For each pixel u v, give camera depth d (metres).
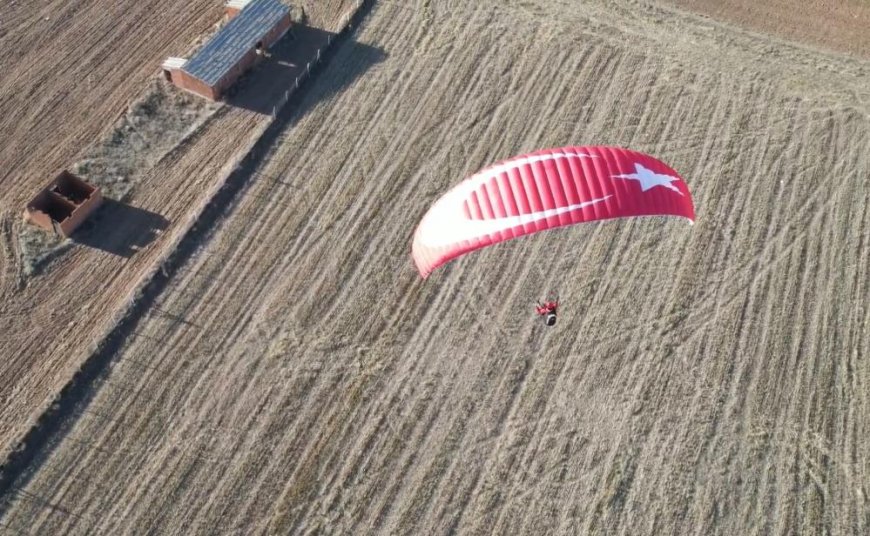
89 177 27.02
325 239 26.23
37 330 23.72
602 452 22.33
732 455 22.50
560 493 21.58
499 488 21.58
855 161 29.70
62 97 29.36
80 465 21.39
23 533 20.30
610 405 23.17
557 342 24.28
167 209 26.61
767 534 21.25
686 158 29.31
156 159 27.84
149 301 24.50
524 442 22.38
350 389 23.06
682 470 22.14
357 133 29.16
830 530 21.39
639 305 25.22
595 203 19.86
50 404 22.16
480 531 20.89
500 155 28.83
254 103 29.73
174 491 21.08
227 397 22.73
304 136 28.94
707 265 26.31
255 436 22.08
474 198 20.19
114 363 23.23
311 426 22.34
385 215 26.92
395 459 21.91
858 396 23.77
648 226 27.06
